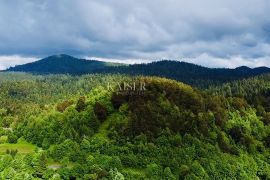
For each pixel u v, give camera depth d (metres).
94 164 161.25
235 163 181.88
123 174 159.12
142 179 158.50
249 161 191.38
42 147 199.62
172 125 191.12
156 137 183.25
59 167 169.88
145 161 168.38
